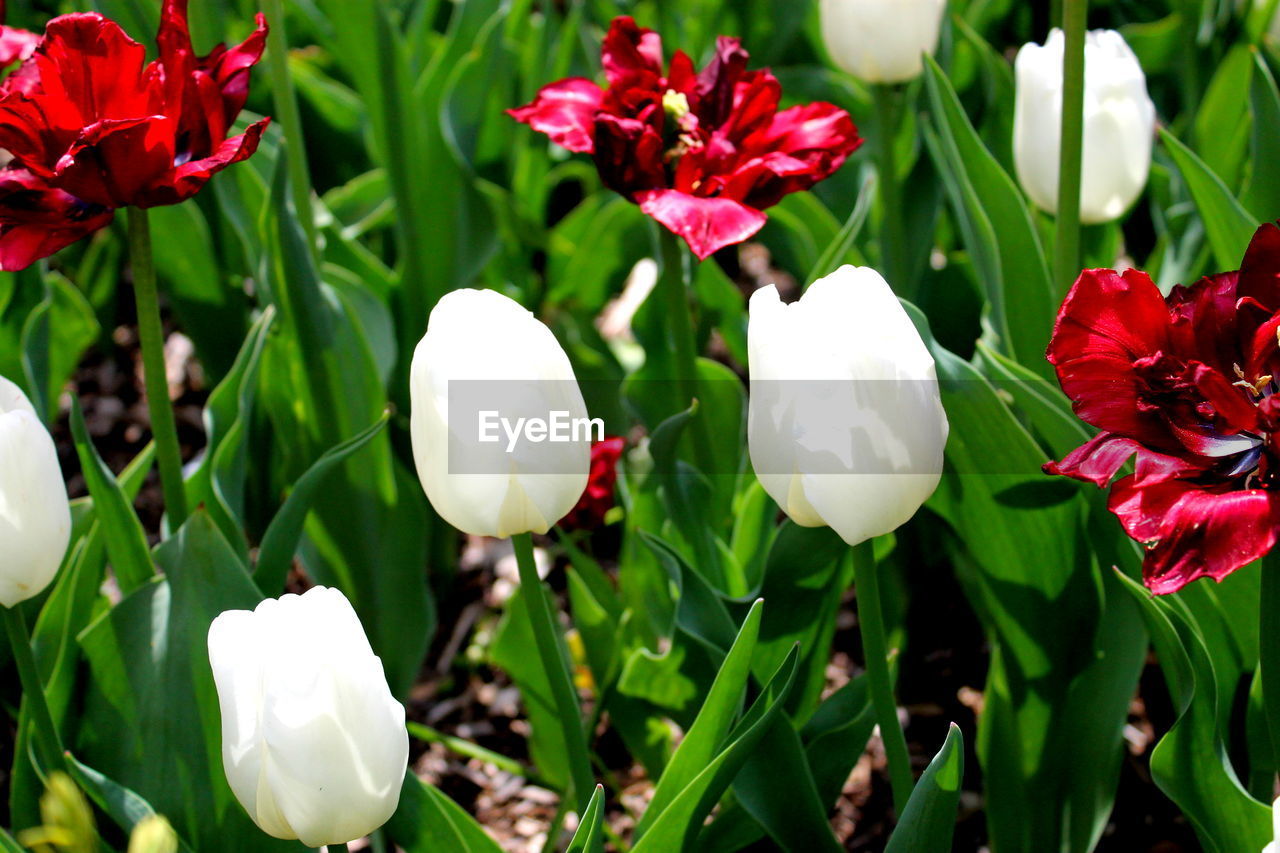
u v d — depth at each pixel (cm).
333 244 135
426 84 142
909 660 129
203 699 101
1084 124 110
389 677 122
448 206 138
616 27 108
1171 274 123
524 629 116
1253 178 114
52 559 96
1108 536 104
